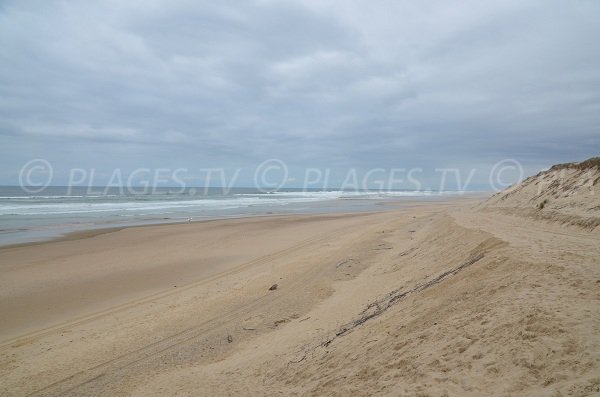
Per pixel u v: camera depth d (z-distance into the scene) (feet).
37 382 23.03
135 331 30.27
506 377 12.14
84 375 23.68
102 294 40.57
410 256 40.32
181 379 22.13
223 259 56.29
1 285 43.47
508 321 15.05
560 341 12.82
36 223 95.96
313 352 21.58
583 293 15.80
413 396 12.83
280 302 34.83
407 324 19.47
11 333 30.89
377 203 189.47
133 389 21.70
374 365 16.37
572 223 38.58
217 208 150.92
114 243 69.00
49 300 38.70
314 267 45.83
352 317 26.61
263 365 22.09
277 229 84.53
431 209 122.42
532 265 20.02
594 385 10.30
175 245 67.10
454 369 13.53
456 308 18.63
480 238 31.35
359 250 51.47
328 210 143.33
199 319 32.17
